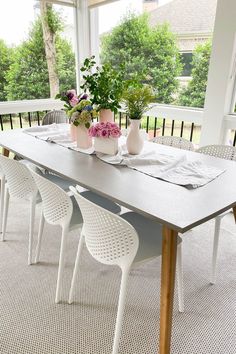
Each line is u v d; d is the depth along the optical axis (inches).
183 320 60.1
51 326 58.3
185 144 88.2
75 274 63.1
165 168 63.7
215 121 106.2
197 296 66.8
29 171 64.7
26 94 143.5
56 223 61.0
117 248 46.6
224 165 66.9
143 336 56.3
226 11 92.7
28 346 54.0
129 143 72.8
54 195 57.1
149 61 134.0
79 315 61.0
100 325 58.7
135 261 50.3
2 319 59.7
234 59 97.8
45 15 139.9
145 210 45.1
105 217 44.1
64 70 155.5
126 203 47.8
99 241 48.7
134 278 72.7
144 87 68.9
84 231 53.7
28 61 139.8
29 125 146.6
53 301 64.6
